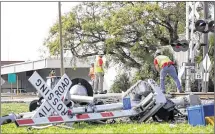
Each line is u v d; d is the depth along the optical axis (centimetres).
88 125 1054
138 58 3462
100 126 1027
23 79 5472
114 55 3491
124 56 3478
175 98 1270
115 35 3338
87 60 3638
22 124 944
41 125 990
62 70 2378
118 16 3319
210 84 2416
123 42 3444
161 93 1145
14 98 3122
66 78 1012
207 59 2062
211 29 1705
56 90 997
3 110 1700
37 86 974
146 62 3269
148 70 3250
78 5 3466
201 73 2114
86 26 3394
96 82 2372
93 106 1070
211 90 2409
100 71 2366
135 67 3462
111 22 3334
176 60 2723
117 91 3312
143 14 3316
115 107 1103
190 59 2208
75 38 3522
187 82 2150
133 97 1196
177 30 3438
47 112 983
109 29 3334
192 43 2189
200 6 2459
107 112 1067
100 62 2370
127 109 1114
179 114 1198
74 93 1152
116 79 3378
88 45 3525
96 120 1066
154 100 1127
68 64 3978
